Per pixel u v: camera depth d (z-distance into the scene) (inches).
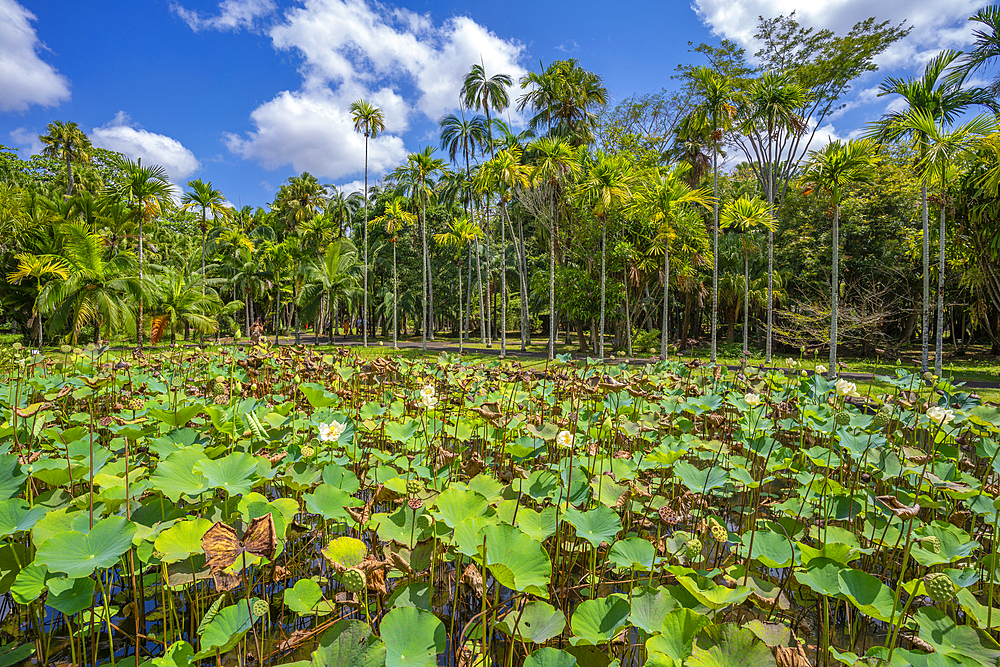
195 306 807.1
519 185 718.5
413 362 279.7
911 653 63.2
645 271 722.8
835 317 426.9
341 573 64.9
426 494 104.1
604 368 275.0
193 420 162.2
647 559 80.4
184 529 71.8
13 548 78.0
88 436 129.1
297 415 178.1
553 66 815.1
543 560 69.2
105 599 71.6
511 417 164.1
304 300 1061.8
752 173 959.0
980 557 104.5
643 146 804.6
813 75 715.4
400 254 1274.6
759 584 80.4
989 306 684.1
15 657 77.7
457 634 85.6
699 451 146.3
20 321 797.2
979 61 399.9
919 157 391.2
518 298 1508.4
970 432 163.0
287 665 54.2
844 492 113.7
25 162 1165.7
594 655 72.3
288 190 1453.0
